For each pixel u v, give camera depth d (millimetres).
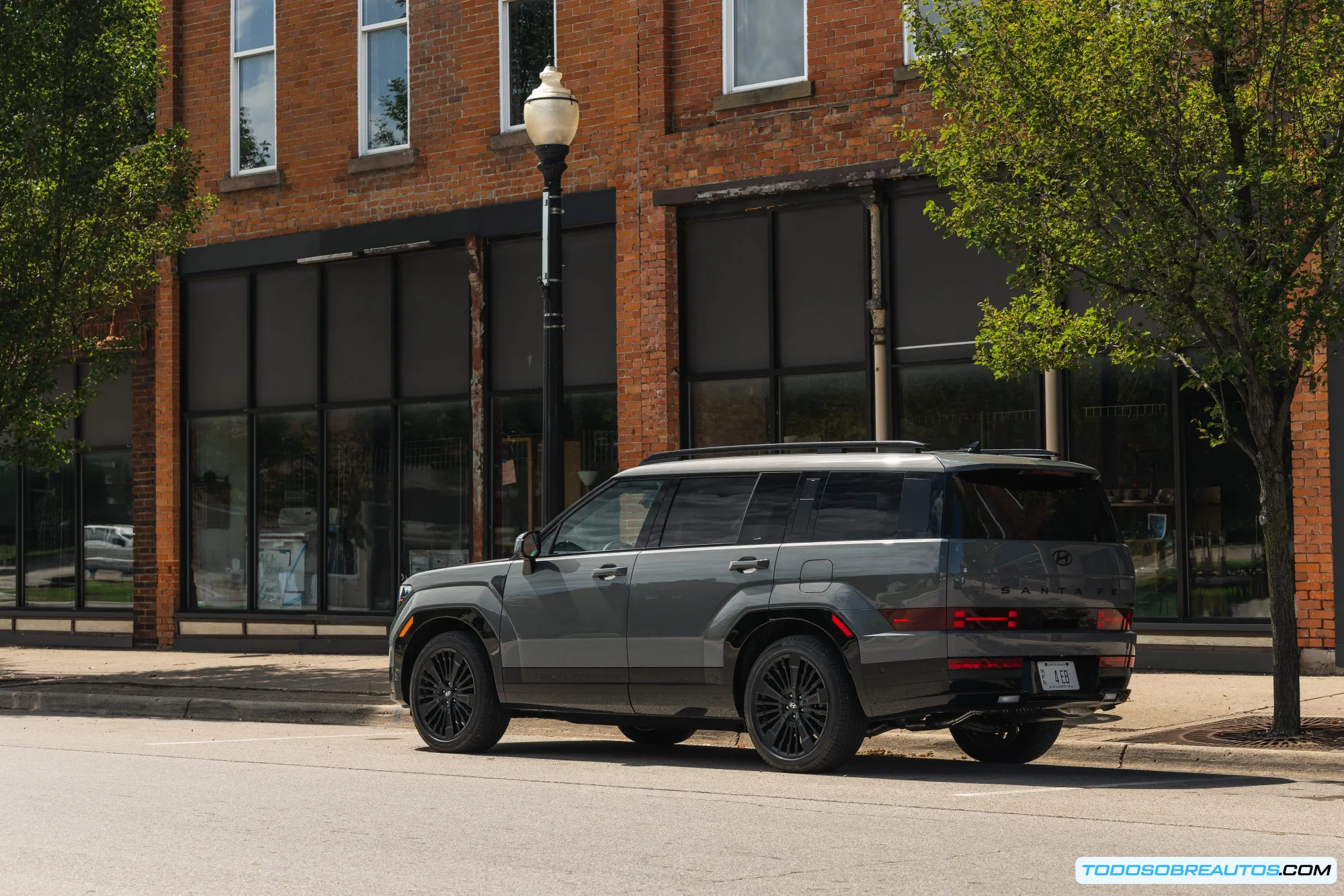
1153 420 15812
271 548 21891
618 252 18859
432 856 7535
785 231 17891
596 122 19266
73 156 18359
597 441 19234
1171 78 11500
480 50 20250
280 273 21875
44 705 17031
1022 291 16281
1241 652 15250
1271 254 11070
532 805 9125
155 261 22531
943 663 9930
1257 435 11555
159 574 22641
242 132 22453
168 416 22578
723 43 18453
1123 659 10602
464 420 20219
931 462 10336
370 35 21312
